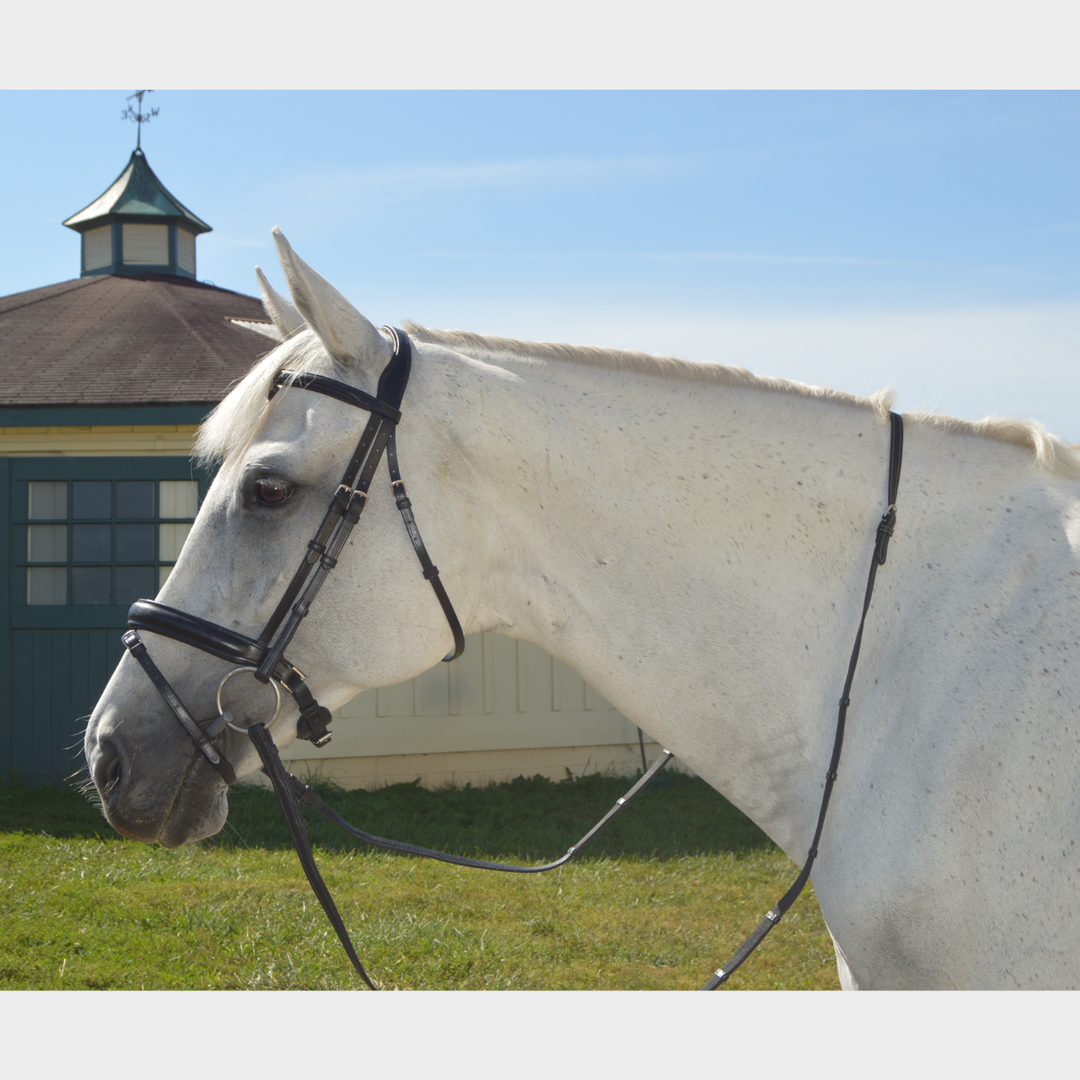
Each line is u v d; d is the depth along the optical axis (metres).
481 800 7.36
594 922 4.57
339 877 5.24
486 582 1.77
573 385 1.76
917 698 1.54
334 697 1.70
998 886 1.41
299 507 1.64
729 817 6.74
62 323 9.62
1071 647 1.47
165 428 7.75
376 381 1.68
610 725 8.18
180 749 1.66
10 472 7.81
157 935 4.25
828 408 1.75
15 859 5.46
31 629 7.79
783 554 1.67
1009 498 1.65
